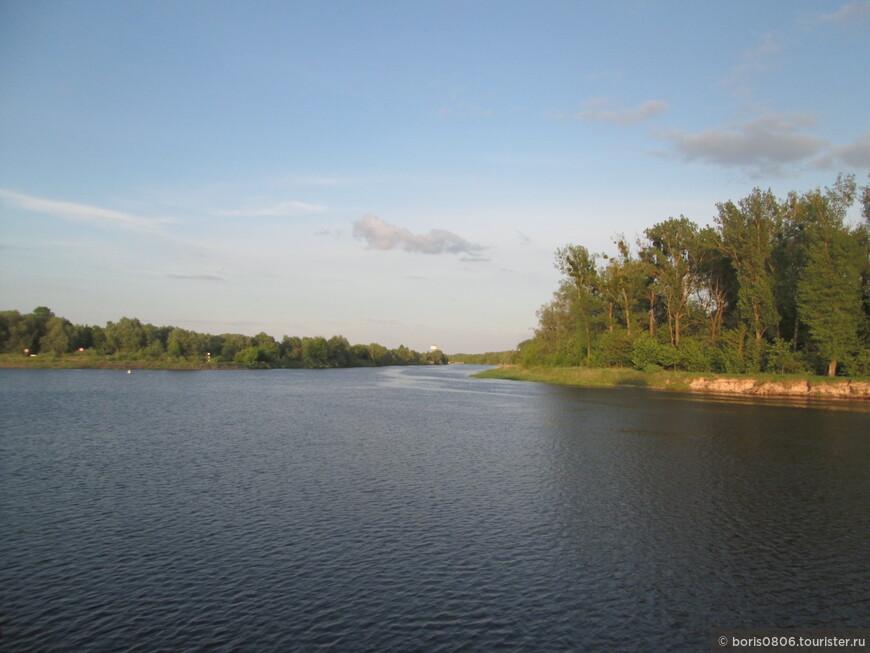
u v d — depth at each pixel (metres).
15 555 18.23
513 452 35.00
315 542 19.44
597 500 24.53
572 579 16.77
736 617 14.72
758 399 72.88
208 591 15.82
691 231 97.69
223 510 22.81
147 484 26.66
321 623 14.16
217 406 61.12
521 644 13.34
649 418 52.28
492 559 18.12
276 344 189.75
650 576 17.03
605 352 107.94
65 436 39.94
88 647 13.05
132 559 17.97
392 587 16.14
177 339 165.12
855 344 76.25
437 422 49.00
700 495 25.45
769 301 83.69
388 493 25.39
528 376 121.25
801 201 88.19
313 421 49.12
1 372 124.50
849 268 74.50
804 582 16.70
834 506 23.89
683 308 102.88
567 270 110.44
